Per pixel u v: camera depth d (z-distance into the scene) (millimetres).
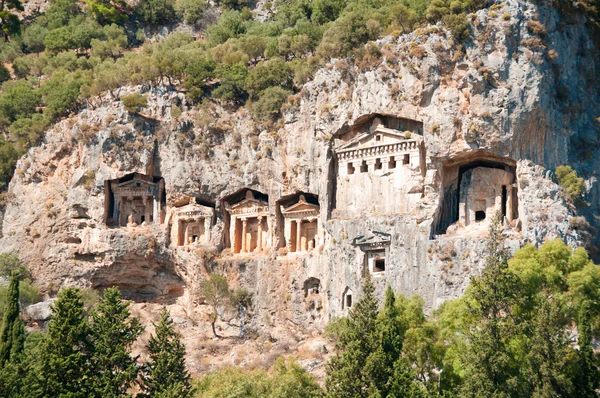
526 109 180500
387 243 187000
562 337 140125
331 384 139375
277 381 156500
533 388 137250
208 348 198125
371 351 139500
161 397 142625
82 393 142250
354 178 196375
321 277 199250
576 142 190125
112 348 148875
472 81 182875
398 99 190250
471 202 185750
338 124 198625
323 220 199500
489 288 142750
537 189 179125
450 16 187000
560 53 190375
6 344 154625
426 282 180375
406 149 191000
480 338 138250
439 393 140250
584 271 145750
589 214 183375
